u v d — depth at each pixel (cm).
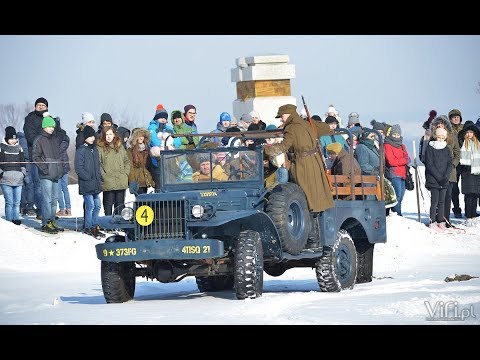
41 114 4900
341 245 3284
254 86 6844
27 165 5144
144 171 4656
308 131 3216
